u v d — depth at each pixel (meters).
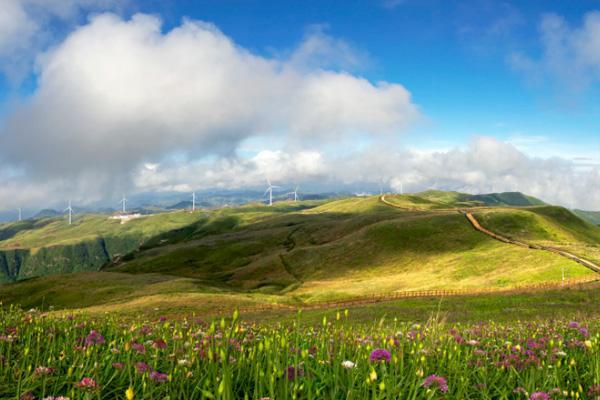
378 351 4.85
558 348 7.11
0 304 9.37
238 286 126.75
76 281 108.38
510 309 47.41
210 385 4.68
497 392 5.22
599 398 4.75
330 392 4.58
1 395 4.54
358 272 125.25
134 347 5.86
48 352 6.10
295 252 150.38
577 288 64.19
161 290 96.00
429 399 4.49
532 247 111.31
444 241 134.25
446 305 56.03
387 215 182.88
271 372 4.50
